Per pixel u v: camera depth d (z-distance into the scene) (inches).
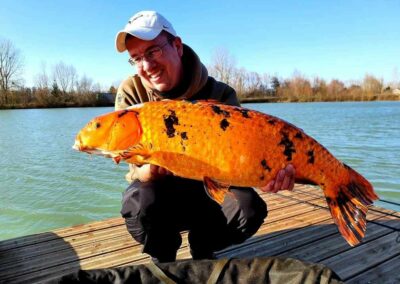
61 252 50.1
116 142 27.8
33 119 509.0
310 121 379.9
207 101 29.0
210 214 40.8
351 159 167.9
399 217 60.4
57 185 131.9
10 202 112.0
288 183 28.7
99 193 121.8
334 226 57.6
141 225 38.4
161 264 31.7
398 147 201.6
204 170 27.7
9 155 199.2
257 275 30.7
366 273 43.3
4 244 52.7
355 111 564.7
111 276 30.7
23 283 42.5
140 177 38.0
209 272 31.5
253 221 38.8
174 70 38.1
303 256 47.7
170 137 27.5
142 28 35.5
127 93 41.8
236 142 27.4
